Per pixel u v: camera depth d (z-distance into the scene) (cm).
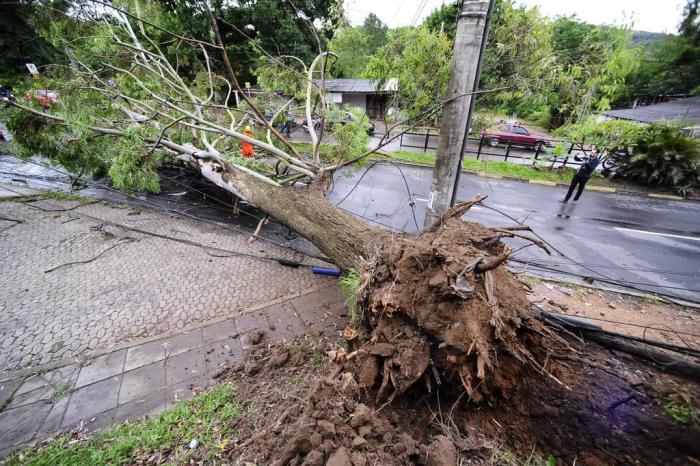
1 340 327
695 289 446
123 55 650
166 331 343
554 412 221
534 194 843
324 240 382
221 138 693
